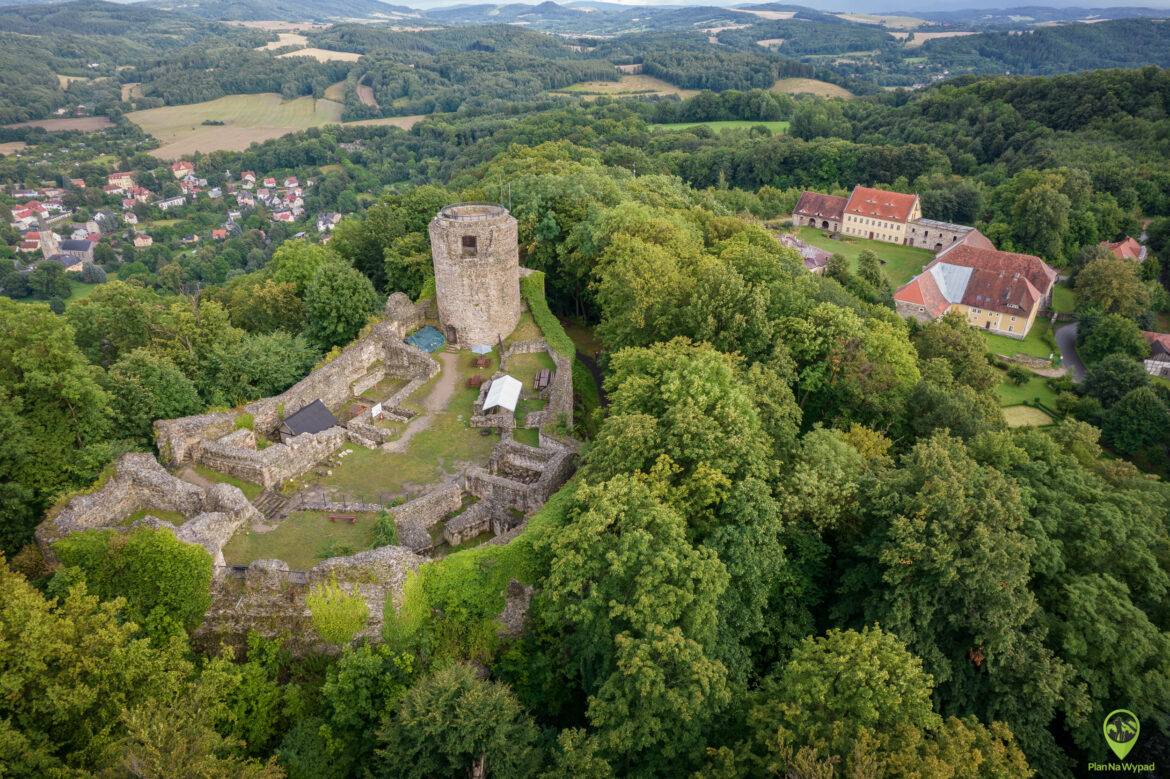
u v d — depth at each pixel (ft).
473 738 82.23
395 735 84.94
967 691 105.91
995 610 100.12
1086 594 106.63
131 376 140.56
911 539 104.32
